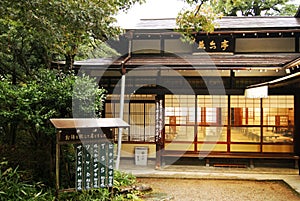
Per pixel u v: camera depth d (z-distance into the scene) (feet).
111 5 20.33
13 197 17.84
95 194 20.31
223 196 23.77
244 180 29.01
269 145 35.12
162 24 39.22
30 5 16.51
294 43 35.35
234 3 26.37
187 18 24.86
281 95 34.68
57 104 21.20
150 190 24.72
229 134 35.65
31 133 22.85
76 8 17.44
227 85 35.04
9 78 31.83
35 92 20.79
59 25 18.03
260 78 34.71
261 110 35.27
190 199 22.94
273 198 23.24
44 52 33.04
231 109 35.73
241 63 31.83
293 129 34.63
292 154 34.22
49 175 21.93
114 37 23.73
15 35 30.89
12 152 22.86
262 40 35.88
